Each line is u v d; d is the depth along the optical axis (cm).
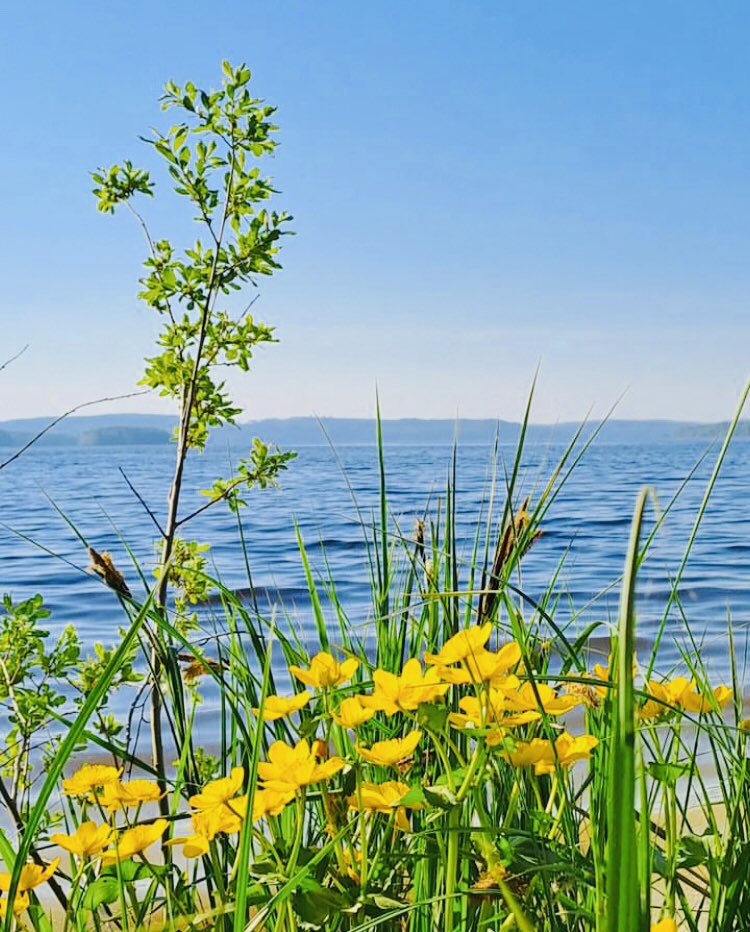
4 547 2181
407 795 111
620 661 74
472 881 129
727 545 1998
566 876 114
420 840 127
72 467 7131
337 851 120
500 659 118
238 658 164
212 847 123
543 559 1560
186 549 354
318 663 130
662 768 124
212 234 375
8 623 293
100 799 124
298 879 103
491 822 136
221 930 121
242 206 378
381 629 182
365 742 148
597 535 2059
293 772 113
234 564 1537
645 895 91
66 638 305
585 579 1143
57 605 1391
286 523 2111
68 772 428
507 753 117
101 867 129
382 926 125
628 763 74
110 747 144
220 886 122
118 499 3644
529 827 140
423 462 5525
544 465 183
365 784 120
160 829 122
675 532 845
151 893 127
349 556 1552
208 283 375
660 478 4509
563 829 126
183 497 3700
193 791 176
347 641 182
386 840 130
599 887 100
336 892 116
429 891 134
